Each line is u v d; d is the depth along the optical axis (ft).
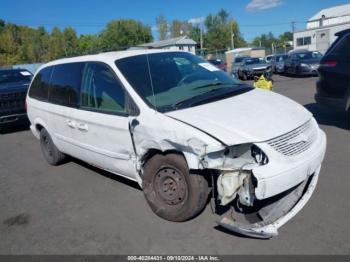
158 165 11.40
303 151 10.56
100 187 15.62
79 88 14.79
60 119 16.03
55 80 16.90
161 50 15.07
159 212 11.74
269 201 11.09
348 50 20.01
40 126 19.12
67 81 15.80
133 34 221.66
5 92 28.84
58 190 15.94
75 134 15.21
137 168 12.27
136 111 11.89
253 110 11.19
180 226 11.52
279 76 66.59
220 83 13.75
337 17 154.92
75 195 15.12
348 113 24.80
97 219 12.71
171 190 11.38
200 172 10.62
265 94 13.19
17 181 17.88
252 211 11.34
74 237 11.69
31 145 25.59
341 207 11.70
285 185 9.78
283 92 40.52
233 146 9.95
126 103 12.32
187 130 10.18
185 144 10.09
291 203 10.93
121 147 12.70
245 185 9.78
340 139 19.11
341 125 22.02
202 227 11.28
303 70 58.75
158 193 11.73
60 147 17.70
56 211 13.80
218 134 9.84
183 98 12.14
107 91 13.24
